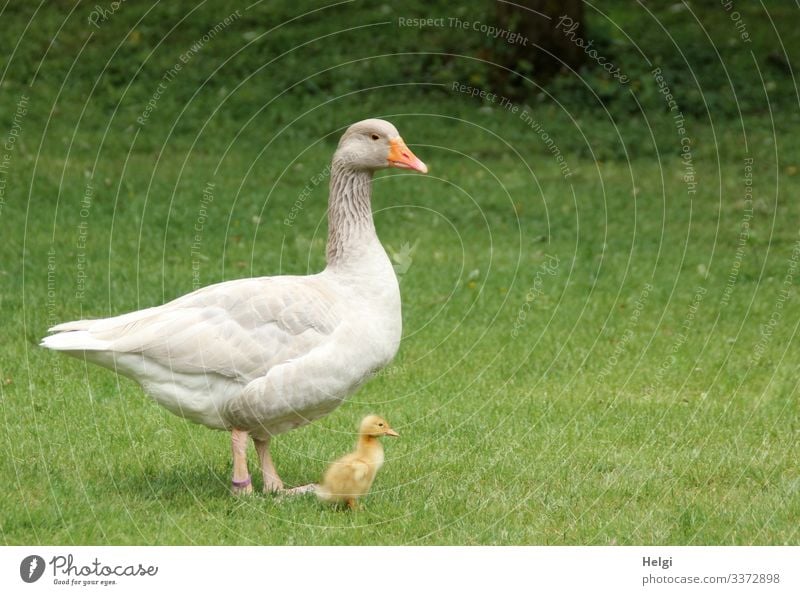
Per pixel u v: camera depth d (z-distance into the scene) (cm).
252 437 832
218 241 1675
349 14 2825
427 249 1716
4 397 1022
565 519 807
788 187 2122
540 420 1039
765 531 789
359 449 802
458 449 959
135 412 1010
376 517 796
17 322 1249
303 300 793
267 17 2791
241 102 2409
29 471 847
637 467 912
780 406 1088
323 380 787
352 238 839
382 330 823
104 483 834
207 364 763
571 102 2475
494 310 1424
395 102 2445
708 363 1242
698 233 1861
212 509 792
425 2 2867
